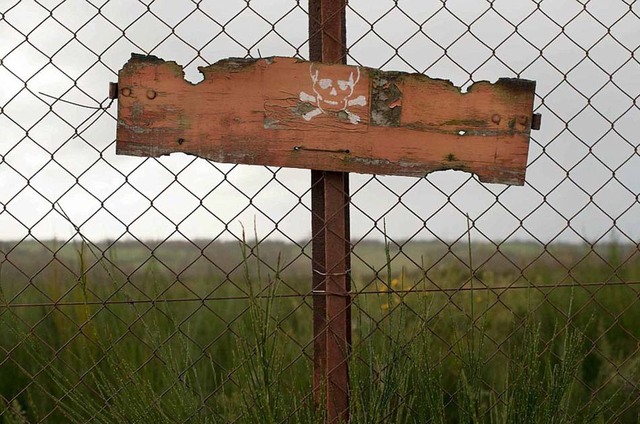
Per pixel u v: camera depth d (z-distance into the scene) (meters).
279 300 1.96
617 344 3.71
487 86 2.07
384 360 2.00
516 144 2.09
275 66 1.95
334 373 2.01
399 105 2.02
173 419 1.93
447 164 2.05
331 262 2.00
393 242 2.01
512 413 2.06
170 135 1.91
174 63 1.91
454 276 4.87
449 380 3.04
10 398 3.26
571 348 2.11
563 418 2.11
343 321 2.01
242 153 1.94
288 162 1.97
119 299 3.45
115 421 1.97
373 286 3.68
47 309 3.71
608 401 2.27
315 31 2.02
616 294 4.20
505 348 3.66
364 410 1.91
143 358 3.07
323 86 1.98
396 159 2.02
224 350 3.80
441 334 3.29
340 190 2.01
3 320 1.88
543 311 4.09
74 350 3.24
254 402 1.91
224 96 1.93
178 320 3.80
